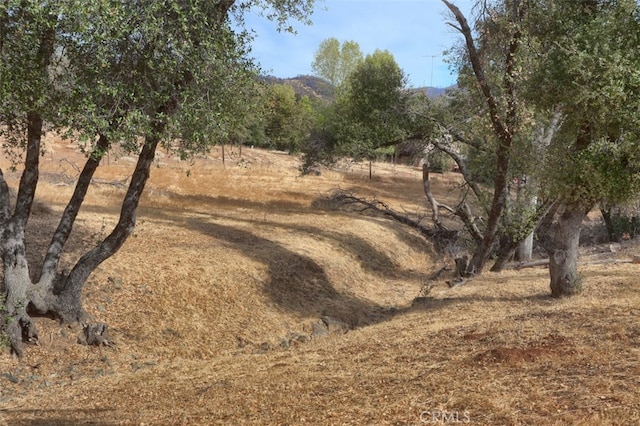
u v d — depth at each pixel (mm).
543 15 13219
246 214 24203
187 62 9336
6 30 8852
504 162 15797
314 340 13109
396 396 6402
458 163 20469
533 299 13516
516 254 21500
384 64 23469
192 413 7004
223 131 10062
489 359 7352
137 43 8906
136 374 10234
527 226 17500
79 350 10977
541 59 12695
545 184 12922
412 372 7406
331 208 29047
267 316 14141
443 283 18609
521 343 8047
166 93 9648
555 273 13250
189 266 15055
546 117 13875
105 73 9352
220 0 10180
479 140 18312
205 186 31953
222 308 13844
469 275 18297
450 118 20266
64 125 9250
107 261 14234
